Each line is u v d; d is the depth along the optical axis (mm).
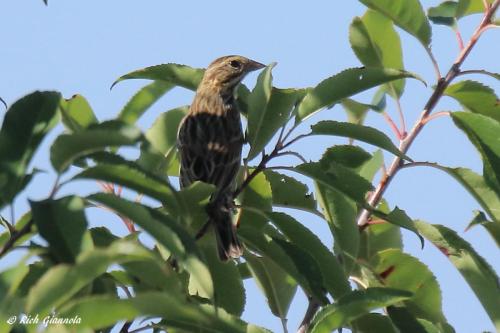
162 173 12219
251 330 10125
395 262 12172
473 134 11727
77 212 8195
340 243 11633
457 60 12594
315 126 11461
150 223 8586
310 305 11953
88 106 12008
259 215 11938
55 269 7496
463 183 12141
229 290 11359
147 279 9219
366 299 9766
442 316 12078
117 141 8484
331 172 11328
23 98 8719
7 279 7809
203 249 11430
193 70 12586
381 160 12508
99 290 10070
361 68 11484
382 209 13086
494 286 11859
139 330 10195
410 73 11539
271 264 12016
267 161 11477
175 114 12383
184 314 7871
